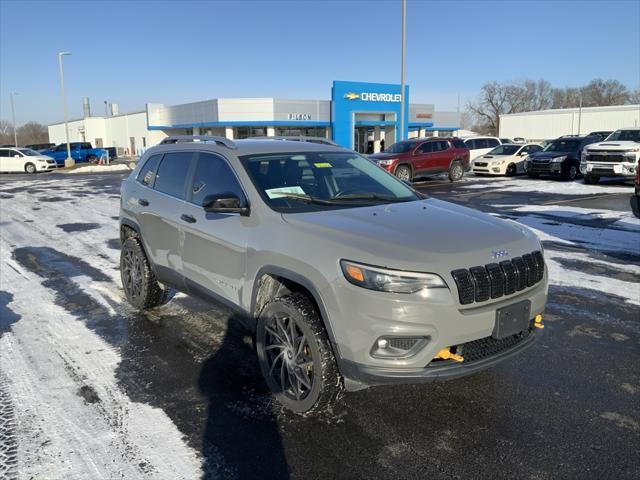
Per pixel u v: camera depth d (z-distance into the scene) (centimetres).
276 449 305
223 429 327
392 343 295
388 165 1842
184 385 386
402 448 305
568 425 327
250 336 480
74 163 3934
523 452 300
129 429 326
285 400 345
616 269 685
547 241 857
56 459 296
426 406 353
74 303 580
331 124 4353
